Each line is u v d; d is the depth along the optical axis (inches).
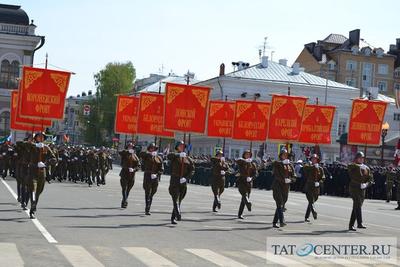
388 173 1811.0
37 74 1201.4
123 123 1878.7
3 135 3326.8
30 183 829.8
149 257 554.6
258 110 1705.2
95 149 1766.7
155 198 1365.7
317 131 1665.8
